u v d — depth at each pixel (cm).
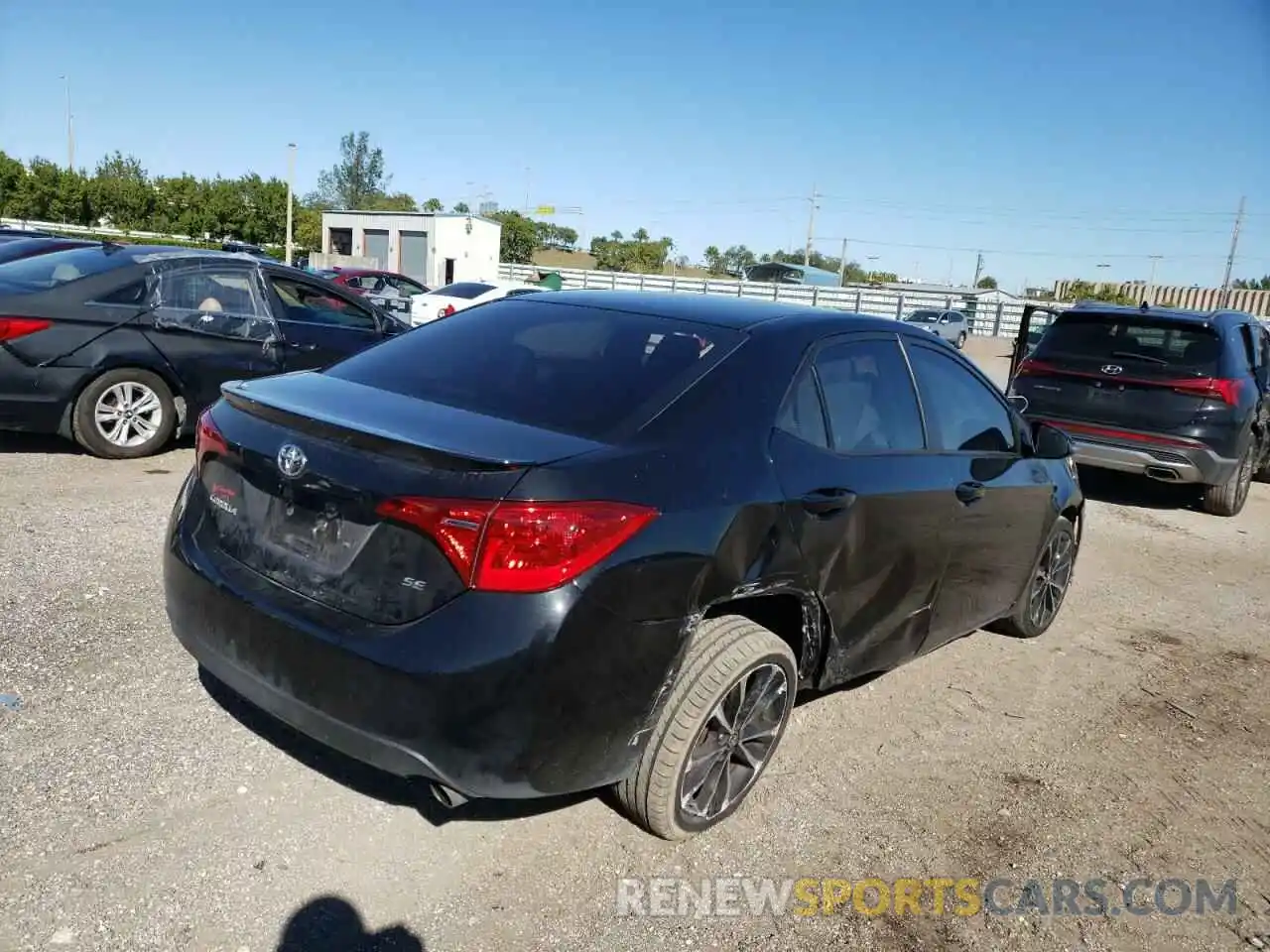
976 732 416
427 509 245
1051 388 920
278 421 282
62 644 390
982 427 441
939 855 322
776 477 302
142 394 705
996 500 428
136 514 573
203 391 726
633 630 258
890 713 426
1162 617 605
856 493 330
